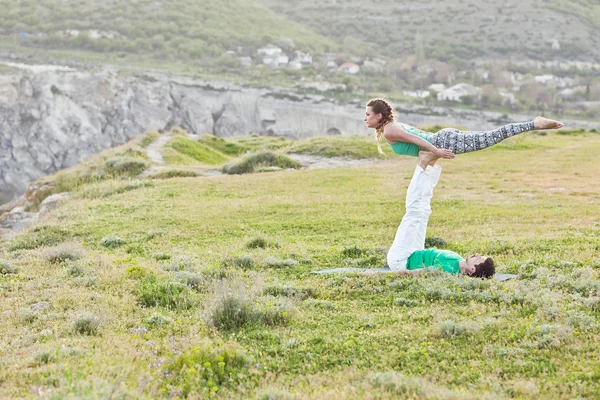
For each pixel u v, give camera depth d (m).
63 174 37.00
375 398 6.77
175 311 10.85
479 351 8.31
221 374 7.75
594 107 181.25
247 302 9.99
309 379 7.62
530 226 18.00
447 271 11.90
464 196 24.36
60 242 19.19
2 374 7.71
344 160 39.91
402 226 12.47
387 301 10.78
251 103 155.88
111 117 137.88
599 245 14.27
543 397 6.78
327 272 12.94
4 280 13.58
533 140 47.88
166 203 24.19
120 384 6.86
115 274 13.30
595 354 7.89
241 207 22.78
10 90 129.00
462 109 174.00
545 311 9.45
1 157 127.25
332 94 173.62
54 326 9.90
